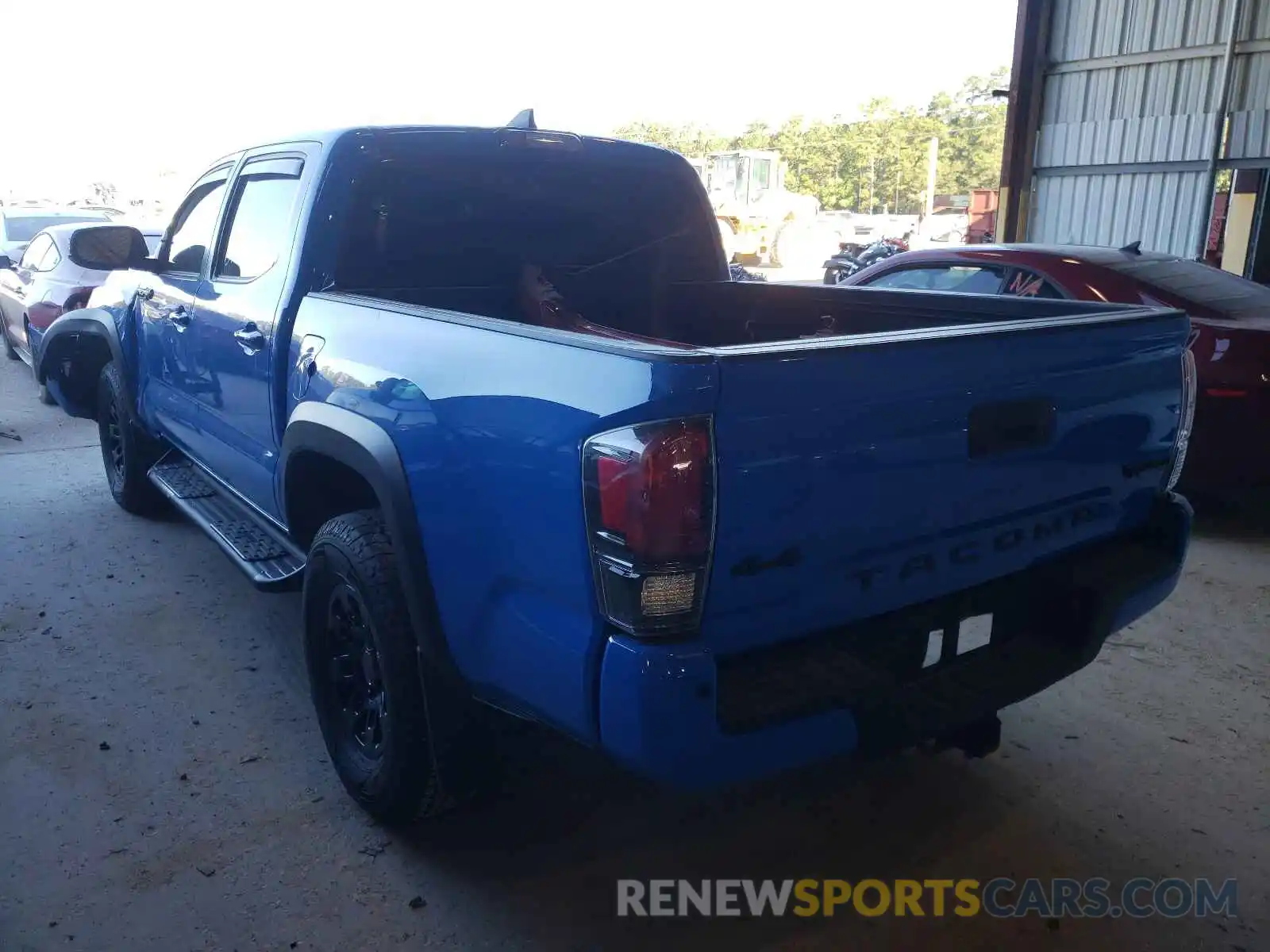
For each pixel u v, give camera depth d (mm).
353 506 3381
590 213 3996
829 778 3234
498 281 3885
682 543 1889
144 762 3291
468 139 3557
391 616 2660
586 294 4113
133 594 4648
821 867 2816
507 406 2191
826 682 2125
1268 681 3846
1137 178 11414
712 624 1999
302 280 3316
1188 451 5133
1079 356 2506
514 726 2729
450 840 2922
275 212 3594
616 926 2582
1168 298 5320
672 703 1911
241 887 2709
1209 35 10477
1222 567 5023
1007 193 12516
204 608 4504
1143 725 3531
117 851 2848
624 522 1898
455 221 3666
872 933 2562
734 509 1939
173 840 2900
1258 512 5910
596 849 2891
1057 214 12336
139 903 2645
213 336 3879
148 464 5398
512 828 2982
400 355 2611
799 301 3975
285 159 3613
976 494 2357
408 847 2885
